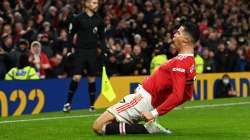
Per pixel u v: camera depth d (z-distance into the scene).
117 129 19.72
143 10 50.78
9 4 45.59
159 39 47.12
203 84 41.22
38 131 22.28
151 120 18.73
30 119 27.77
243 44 53.19
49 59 39.78
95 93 32.78
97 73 32.34
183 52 19.00
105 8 48.94
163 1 54.88
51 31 43.56
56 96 33.53
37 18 44.62
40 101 32.66
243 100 39.38
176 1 55.59
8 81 31.20
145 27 47.69
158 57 41.25
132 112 19.58
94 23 31.78
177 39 19.00
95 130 19.97
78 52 31.75
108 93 27.17
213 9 58.53
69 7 45.16
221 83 42.47
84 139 19.59
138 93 19.47
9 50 39.09
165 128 21.78
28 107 32.03
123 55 41.59
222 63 46.34
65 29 43.22
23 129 23.03
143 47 43.75
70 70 39.06
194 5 56.72
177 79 18.64
